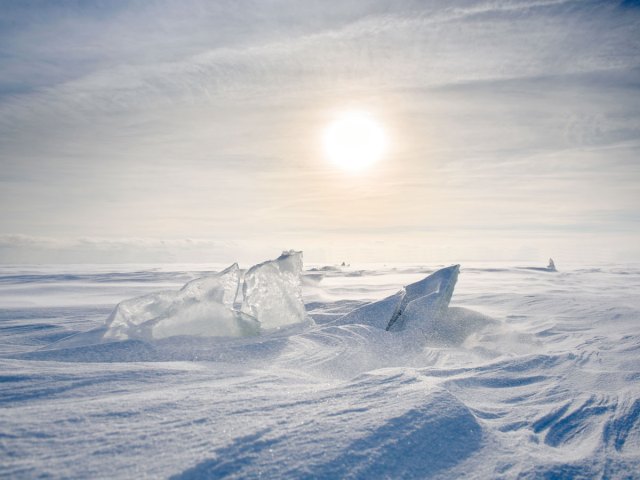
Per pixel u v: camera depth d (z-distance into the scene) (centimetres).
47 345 419
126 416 177
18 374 250
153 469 136
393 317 526
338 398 214
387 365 375
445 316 541
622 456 192
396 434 175
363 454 159
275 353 370
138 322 444
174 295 477
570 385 305
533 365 355
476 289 1226
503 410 248
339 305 733
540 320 661
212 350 367
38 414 174
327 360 357
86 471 133
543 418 236
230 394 217
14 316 666
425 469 160
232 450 151
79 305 820
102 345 366
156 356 350
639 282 1546
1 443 146
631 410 250
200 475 135
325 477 143
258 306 502
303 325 508
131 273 2302
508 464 170
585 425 230
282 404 202
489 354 434
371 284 1411
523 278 1775
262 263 518
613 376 325
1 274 2197
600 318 662
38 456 140
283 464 147
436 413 197
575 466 176
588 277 1847
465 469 164
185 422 173
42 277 1844
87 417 174
